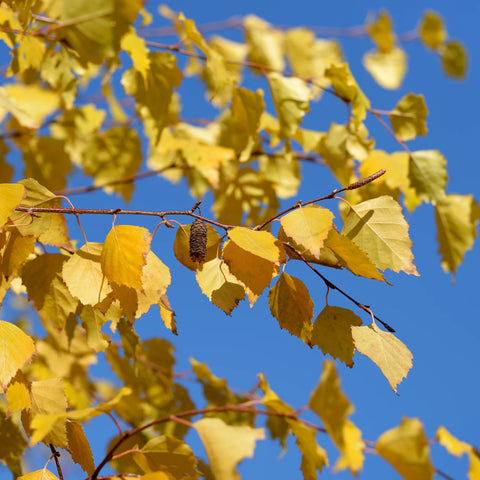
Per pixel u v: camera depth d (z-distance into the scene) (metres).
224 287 1.32
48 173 1.76
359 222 1.32
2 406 1.46
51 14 1.38
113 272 1.29
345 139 1.58
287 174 1.81
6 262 1.31
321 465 1.22
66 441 1.29
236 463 1.21
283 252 1.29
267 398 1.22
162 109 1.51
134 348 1.55
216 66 1.53
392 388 1.30
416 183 1.56
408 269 1.31
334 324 1.32
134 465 1.37
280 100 1.57
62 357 1.59
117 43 1.33
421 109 1.57
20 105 1.27
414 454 1.19
